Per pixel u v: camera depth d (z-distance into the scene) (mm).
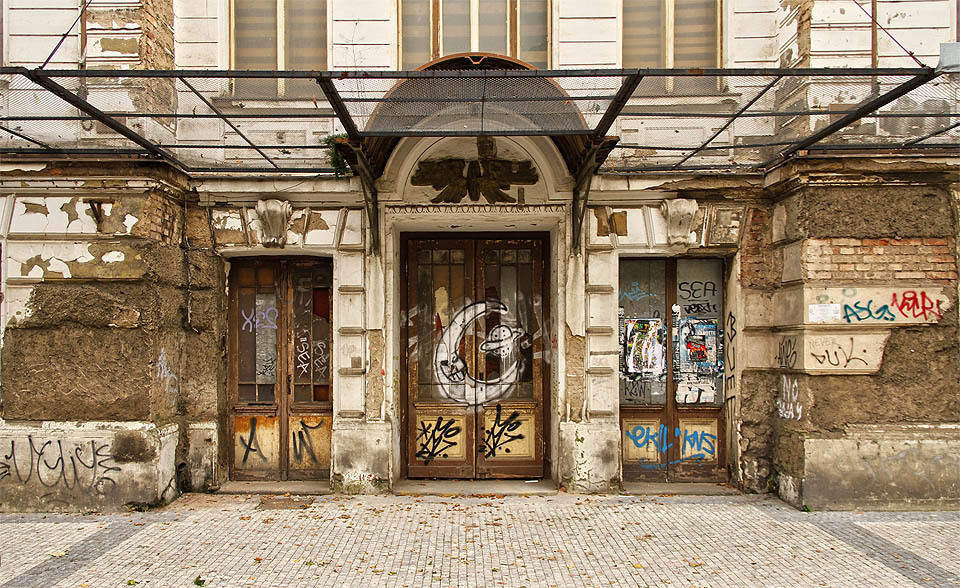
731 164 6551
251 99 6375
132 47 6254
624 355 7207
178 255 6695
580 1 6965
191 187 6703
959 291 6129
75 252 6199
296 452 7145
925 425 6125
